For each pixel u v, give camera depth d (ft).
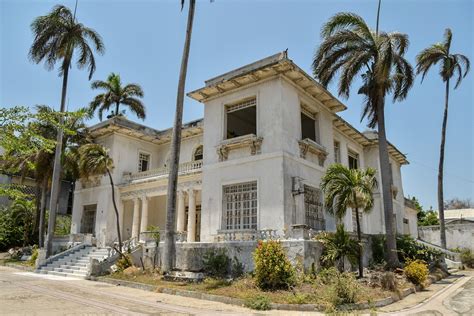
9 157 32.60
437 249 70.54
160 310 32.09
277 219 49.57
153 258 56.65
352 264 45.68
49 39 77.41
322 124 64.75
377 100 58.95
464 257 78.33
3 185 29.30
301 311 32.58
